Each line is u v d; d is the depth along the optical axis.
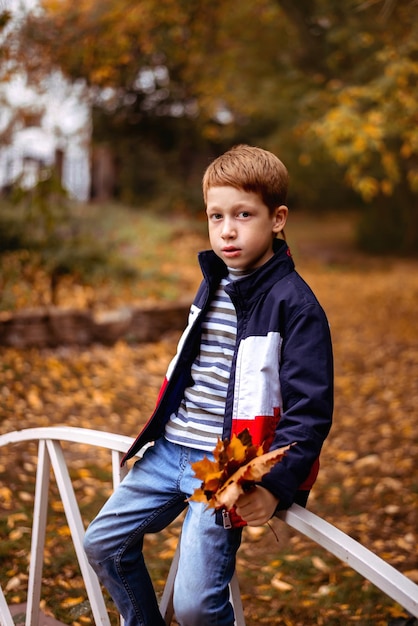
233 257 1.70
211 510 1.67
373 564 1.37
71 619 2.72
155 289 8.84
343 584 3.26
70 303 7.56
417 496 4.35
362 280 13.64
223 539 1.66
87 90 8.82
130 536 1.83
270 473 1.47
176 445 1.81
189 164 18.08
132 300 8.26
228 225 1.68
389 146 9.98
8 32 6.55
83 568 2.07
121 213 13.20
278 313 1.64
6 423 4.89
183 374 1.80
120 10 7.78
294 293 1.64
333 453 5.20
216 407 1.72
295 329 1.60
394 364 7.91
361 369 7.68
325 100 9.11
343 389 6.88
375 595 3.14
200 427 1.73
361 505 4.27
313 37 9.59
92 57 8.07
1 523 3.46
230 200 1.67
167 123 17.33
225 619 1.67
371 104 8.33
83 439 2.03
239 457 1.39
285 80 11.23
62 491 2.11
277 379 1.63
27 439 2.21
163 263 10.77
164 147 17.83
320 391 1.54
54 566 3.12
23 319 6.57
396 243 17.62
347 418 6.02
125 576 1.87
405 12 7.31
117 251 9.98
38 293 7.51
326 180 17.50
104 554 1.86
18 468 4.19
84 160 15.44
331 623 2.92
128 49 8.49
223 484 1.38
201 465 1.40
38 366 6.16
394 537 3.85
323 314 1.63
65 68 8.05
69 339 6.89
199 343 1.79
